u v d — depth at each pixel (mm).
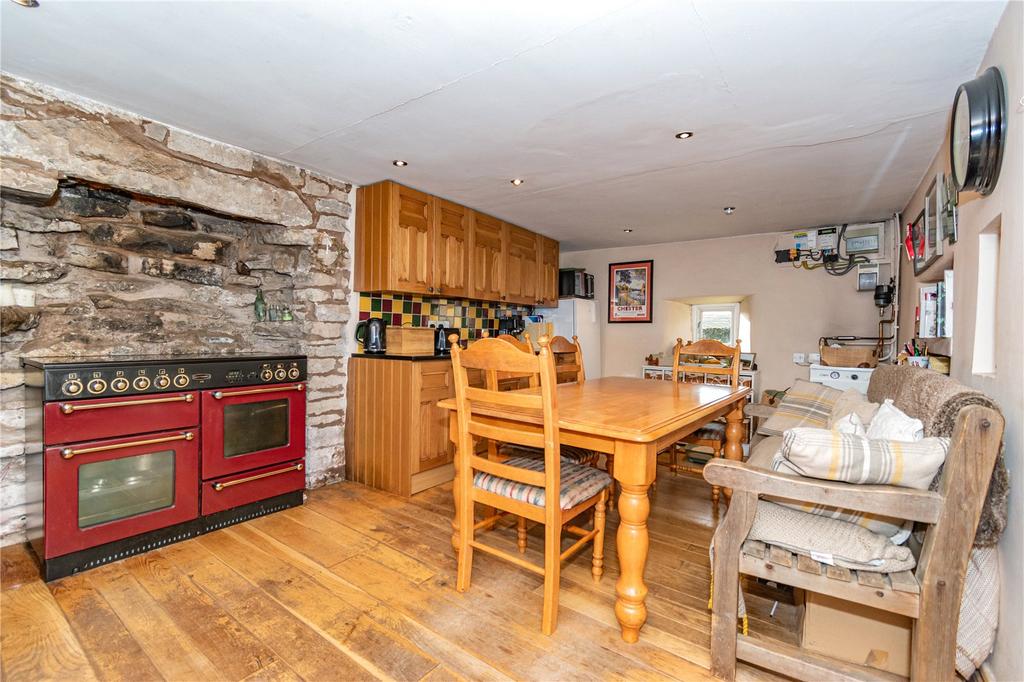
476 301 4383
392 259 3105
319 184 3027
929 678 1214
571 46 1635
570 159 2697
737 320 4918
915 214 3141
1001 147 1390
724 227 4227
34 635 1559
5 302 2143
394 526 2482
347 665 1443
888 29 1514
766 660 1364
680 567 2094
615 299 5242
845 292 4074
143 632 1584
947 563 1194
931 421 1409
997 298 1464
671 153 2588
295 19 1516
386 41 1624
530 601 1806
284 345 3098
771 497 1574
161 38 1631
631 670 1446
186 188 2398
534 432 1735
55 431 1879
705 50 1646
